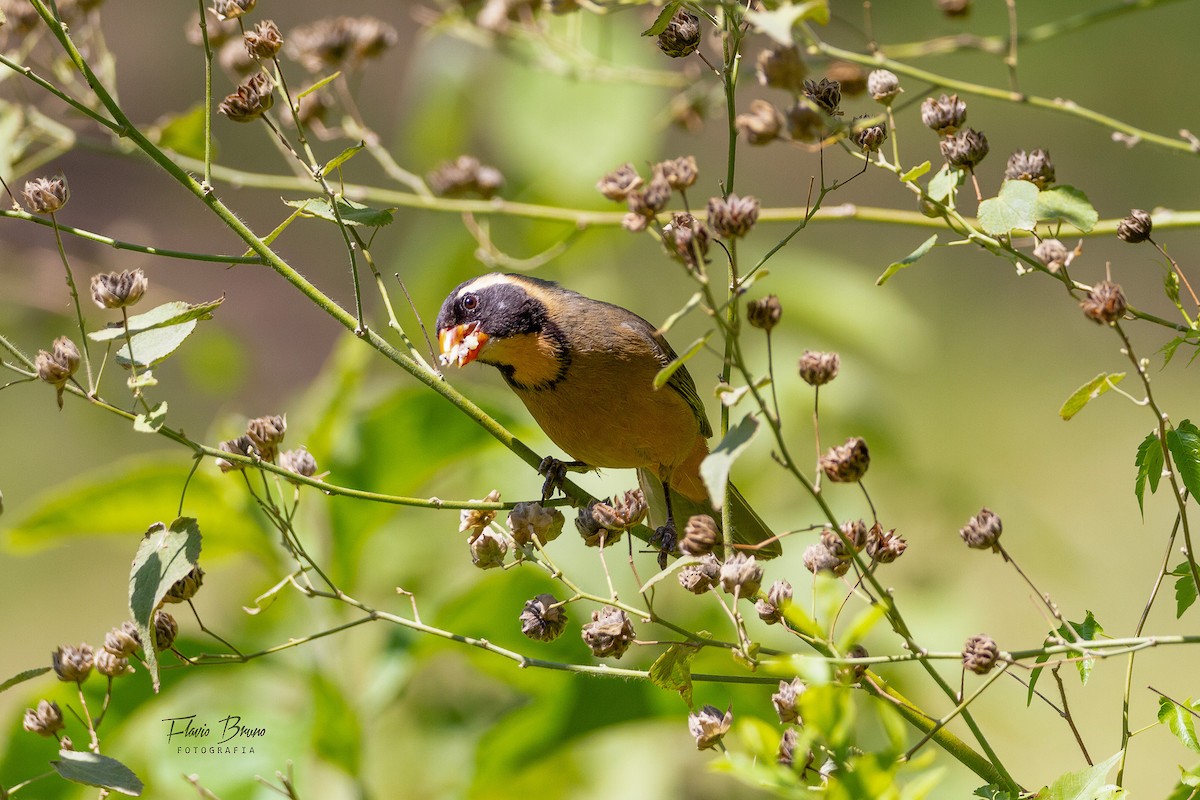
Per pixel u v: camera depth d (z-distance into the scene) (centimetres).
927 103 660
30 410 2234
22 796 909
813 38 809
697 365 1677
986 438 2198
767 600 574
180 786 945
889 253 2625
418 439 988
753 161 2723
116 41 2973
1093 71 2762
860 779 482
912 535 1210
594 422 902
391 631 988
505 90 1277
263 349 2400
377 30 1045
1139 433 2194
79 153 2616
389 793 1084
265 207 2605
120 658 637
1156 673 1591
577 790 1149
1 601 1978
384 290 690
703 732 569
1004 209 618
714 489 525
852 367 1217
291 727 976
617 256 1377
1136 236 650
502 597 957
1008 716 1230
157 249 640
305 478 648
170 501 963
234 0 671
